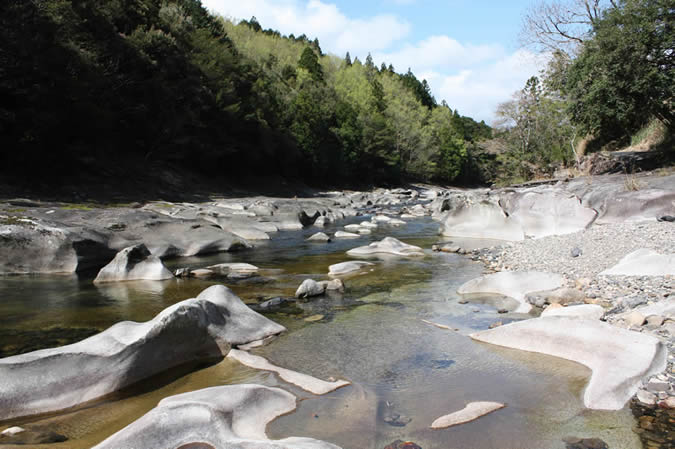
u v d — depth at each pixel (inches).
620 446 122.3
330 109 2486.5
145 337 172.7
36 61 807.7
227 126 1604.3
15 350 199.2
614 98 845.8
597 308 217.2
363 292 308.2
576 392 154.7
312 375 173.6
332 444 117.3
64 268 380.8
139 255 366.0
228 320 211.9
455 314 252.7
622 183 617.0
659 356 162.7
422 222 837.8
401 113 3127.5
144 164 1209.4
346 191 2207.2
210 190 1316.4
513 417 139.4
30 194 786.2
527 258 389.1
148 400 154.7
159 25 1384.1
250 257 461.4
